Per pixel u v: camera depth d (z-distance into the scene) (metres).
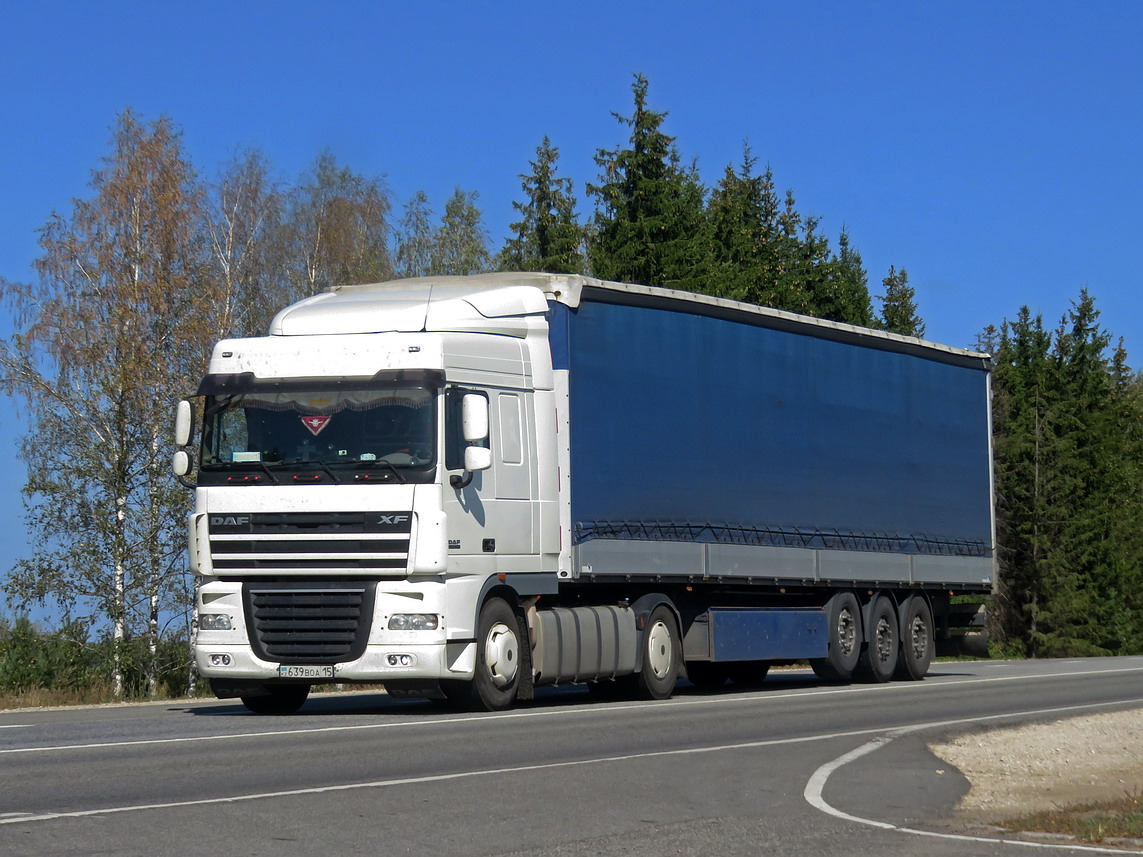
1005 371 71.88
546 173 58.34
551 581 17.30
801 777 11.25
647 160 54.03
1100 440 74.62
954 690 22.22
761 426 21.52
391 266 48.84
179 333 35.16
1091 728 15.95
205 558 15.73
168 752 11.84
